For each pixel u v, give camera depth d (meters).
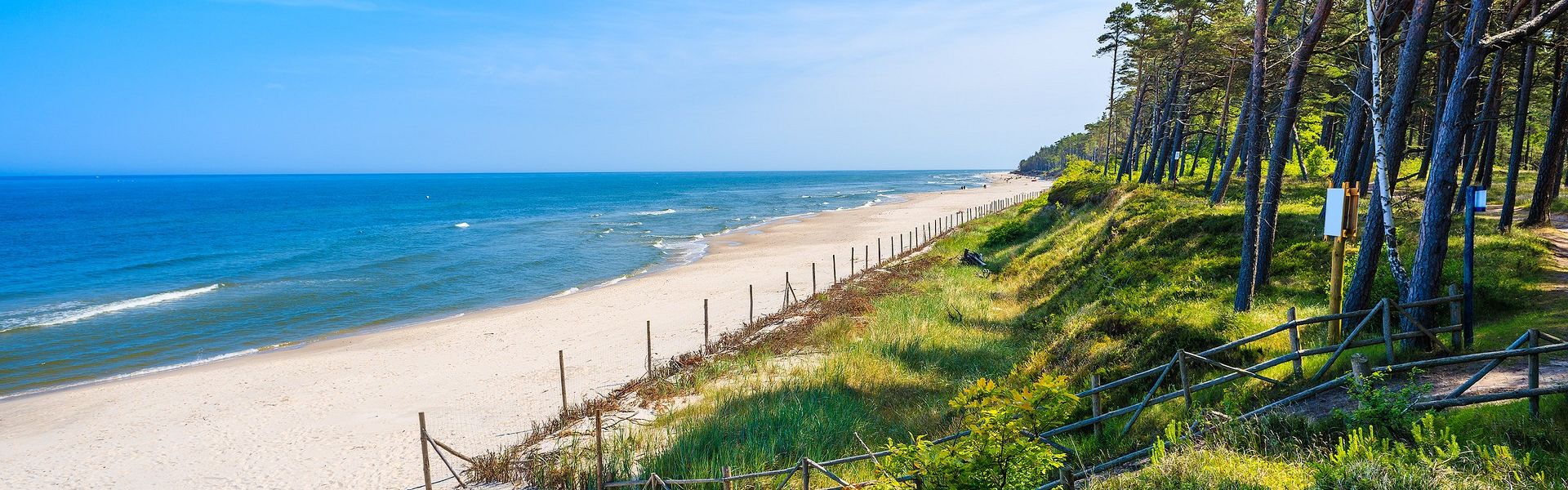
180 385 19.06
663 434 12.61
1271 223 14.12
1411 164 38.91
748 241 53.12
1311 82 27.50
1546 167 18.45
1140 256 19.22
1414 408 6.61
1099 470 7.75
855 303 22.72
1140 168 58.00
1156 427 8.44
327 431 15.27
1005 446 6.09
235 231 67.00
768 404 13.15
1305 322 8.45
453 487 11.82
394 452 13.92
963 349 16.48
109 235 63.41
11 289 35.41
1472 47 8.85
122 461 14.02
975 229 45.59
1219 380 8.19
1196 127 42.81
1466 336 8.58
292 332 26.14
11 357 22.78
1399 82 10.42
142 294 33.75
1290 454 6.50
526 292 34.44
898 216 71.94
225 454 14.17
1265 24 14.42
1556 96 24.42
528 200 129.88
